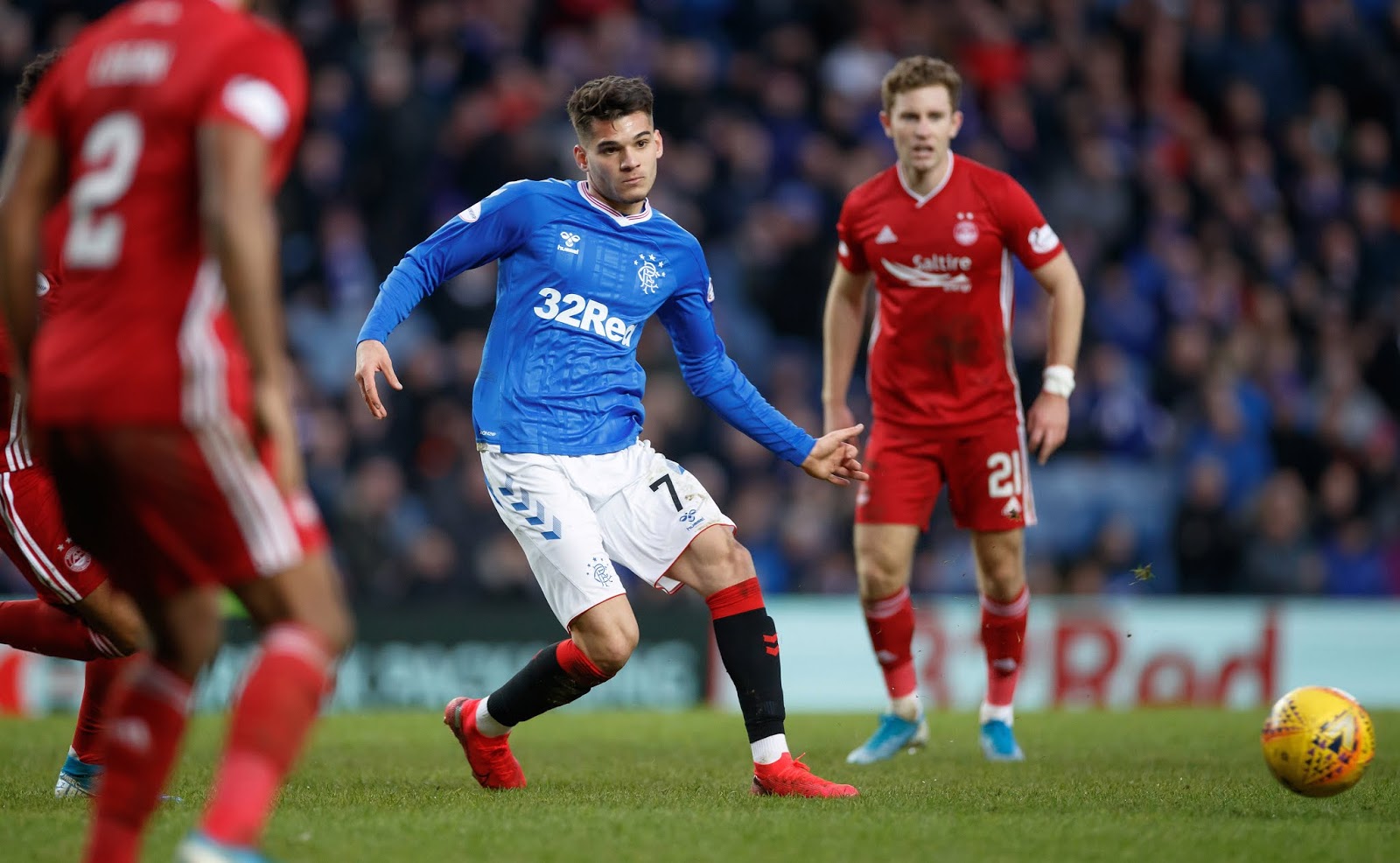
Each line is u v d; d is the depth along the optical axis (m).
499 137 47.81
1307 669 38.00
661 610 40.47
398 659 35.38
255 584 10.98
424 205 47.84
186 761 21.00
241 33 10.84
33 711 33.12
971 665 36.19
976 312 22.50
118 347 10.52
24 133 11.20
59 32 49.81
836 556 43.22
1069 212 53.22
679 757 22.48
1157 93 59.41
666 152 51.62
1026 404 47.31
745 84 54.41
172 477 10.64
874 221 22.64
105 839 11.12
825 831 13.82
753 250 49.75
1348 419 50.78
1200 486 45.31
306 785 18.03
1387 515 49.09
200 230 10.66
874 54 55.69
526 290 18.03
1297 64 62.41
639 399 18.62
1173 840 13.63
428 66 50.16
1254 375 50.53
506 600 40.47
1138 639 37.06
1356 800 16.94
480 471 41.34
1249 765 21.27
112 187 10.63
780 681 17.73
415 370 43.66
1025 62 57.56
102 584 16.52
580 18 55.31
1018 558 22.91
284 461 10.80
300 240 46.75
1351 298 56.41
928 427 22.70
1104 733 26.52
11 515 16.30
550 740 25.39
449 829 13.59
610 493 18.02
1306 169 58.69
